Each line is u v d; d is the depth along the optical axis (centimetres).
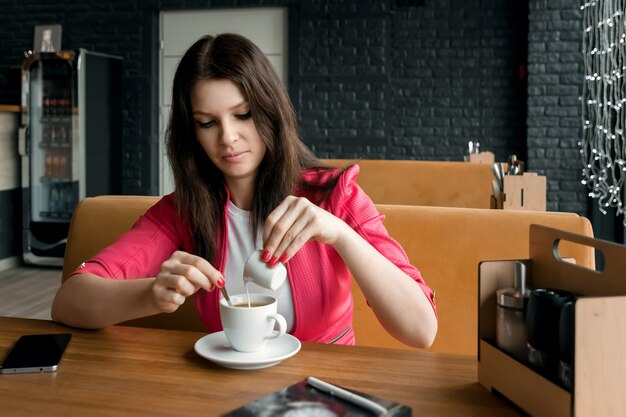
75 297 112
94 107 555
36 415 77
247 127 114
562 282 83
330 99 588
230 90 110
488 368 85
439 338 155
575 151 531
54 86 538
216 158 115
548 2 527
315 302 121
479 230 154
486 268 87
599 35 502
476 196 314
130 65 614
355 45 580
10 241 532
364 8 576
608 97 494
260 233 123
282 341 101
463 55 566
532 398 75
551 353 74
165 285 100
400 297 106
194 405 80
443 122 574
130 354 99
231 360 90
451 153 575
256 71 112
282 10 592
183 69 115
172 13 611
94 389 85
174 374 90
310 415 72
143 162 617
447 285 155
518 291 83
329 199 123
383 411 72
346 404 75
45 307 404
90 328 112
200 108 112
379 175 325
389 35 576
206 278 100
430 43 570
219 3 593
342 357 98
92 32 619
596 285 77
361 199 123
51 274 507
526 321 78
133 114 616
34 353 97
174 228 131
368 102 583
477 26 562
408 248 157
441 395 84
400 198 321
